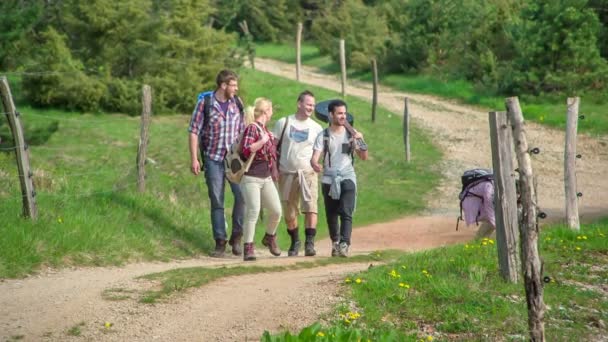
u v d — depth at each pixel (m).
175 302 17.38
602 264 21.88
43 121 64.44
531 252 15.13
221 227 26.41
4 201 25.22
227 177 24.69
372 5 150.50
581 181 56.59
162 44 74.19
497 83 90.94
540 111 81.38
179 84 73.19
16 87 71.88
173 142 60.62
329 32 131.25
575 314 17.44
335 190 25.47
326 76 113.88
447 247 23.98
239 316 16.33
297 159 25.75
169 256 25.39
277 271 22.20
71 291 18.12
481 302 17.08
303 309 16.59
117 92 71.06
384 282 18.05
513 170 18.89
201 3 77.31
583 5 86.38
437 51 106.25
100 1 71.69
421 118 80.69
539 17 90.06
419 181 55.81
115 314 16.36
